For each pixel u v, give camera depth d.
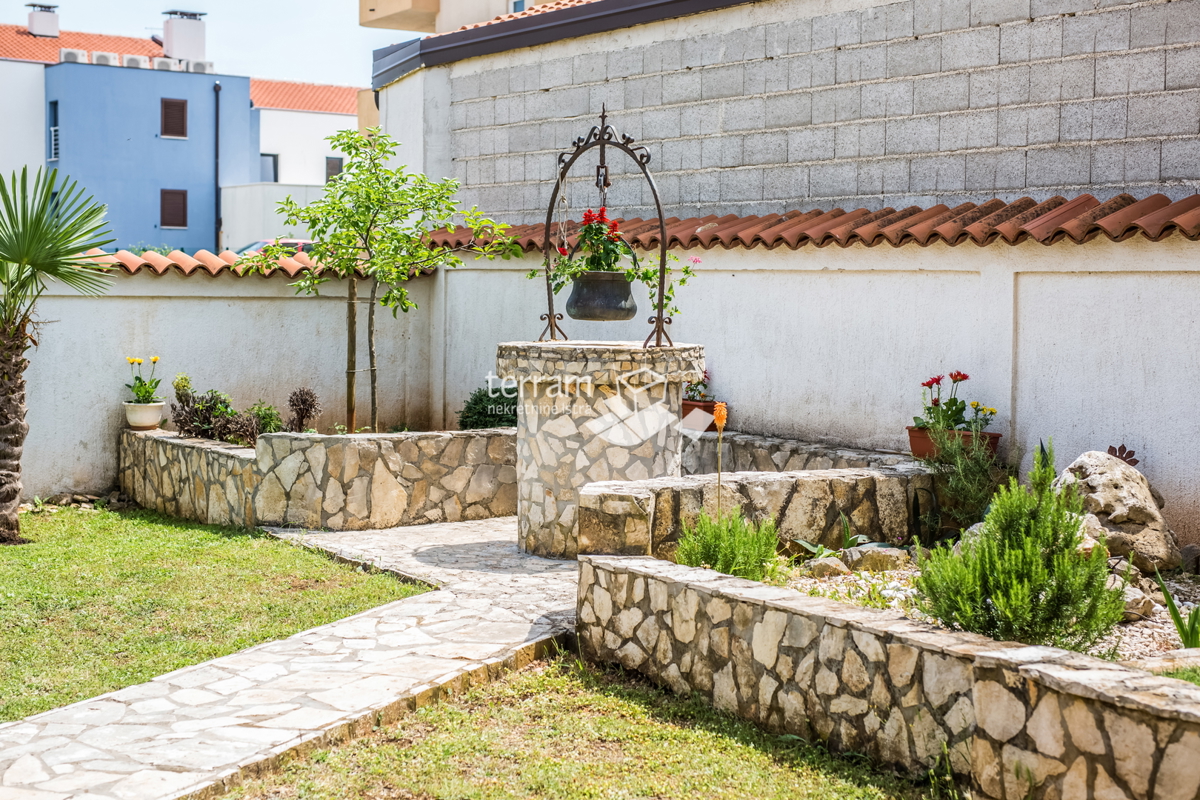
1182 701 3.38
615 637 5.56
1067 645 4.48
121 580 7.39
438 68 13.39
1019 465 7.98
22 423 8.95
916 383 8.62
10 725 4.72
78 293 10.55
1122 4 8.36
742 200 10.93
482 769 4.42
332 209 9.80
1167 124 8.19
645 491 6.34
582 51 12.12
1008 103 9.05
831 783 4.25
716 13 10.98
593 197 12.14
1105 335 7.50
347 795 4.18
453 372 12.62
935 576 4.73
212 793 4.11
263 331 11.76
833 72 10.14
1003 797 3.79
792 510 7.15
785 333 9.53
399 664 5.41
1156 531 6.61
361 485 8.89
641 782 4.27
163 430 10.90
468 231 12.59
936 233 8.23
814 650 4.59
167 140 33.34
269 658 5.55
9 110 32.00
